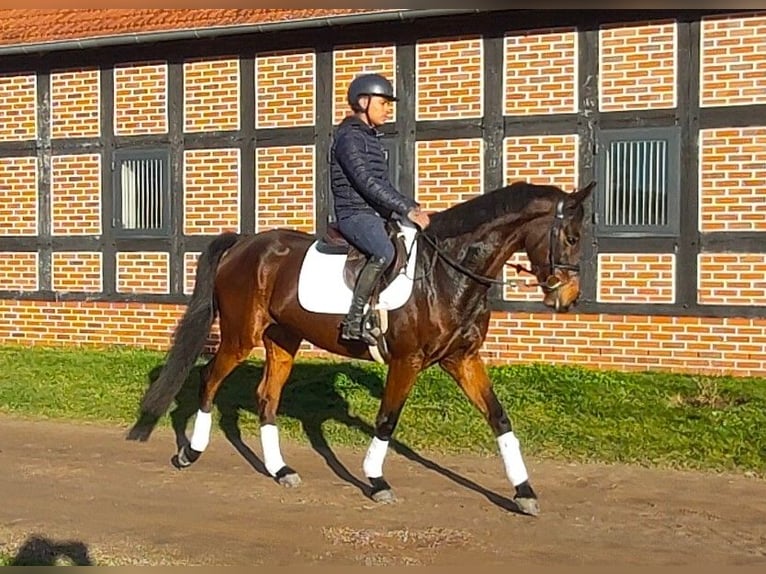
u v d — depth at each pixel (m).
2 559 6.14
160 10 14.08
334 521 6.95
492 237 6.94
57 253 14.36
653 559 6.12
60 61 14.23
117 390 11.38
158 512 7.21
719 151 11.05
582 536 6.58
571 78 11.63
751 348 10.93
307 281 7.61
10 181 14.62
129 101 13.87
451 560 6.11
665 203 11.27
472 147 12.08
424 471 8.23
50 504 7.45
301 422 9.77
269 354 8.16
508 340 11.91
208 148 13.43
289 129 12.97
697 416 9.39
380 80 7.18
